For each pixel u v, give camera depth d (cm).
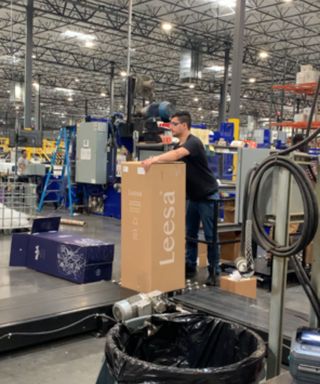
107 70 1869
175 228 323
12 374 240
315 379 135
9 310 280
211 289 348
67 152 845
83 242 410
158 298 268
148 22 1320
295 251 166
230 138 747
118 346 162
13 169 955
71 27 1403
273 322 182
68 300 302
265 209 179
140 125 631
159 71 1897
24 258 450
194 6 1182
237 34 828
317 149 538
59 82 2164
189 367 191
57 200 903
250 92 2119
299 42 1442
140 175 311
